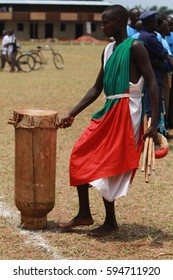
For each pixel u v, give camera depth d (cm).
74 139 1359
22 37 9800
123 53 693
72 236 737
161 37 1224
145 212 845
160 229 774
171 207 870
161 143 717
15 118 721
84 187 733
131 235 748
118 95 699
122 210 852
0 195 911
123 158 696
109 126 702
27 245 708
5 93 2261
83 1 10119
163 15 1391
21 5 9775
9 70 3391
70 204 873
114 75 698
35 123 709
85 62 4059
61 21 9894
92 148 708
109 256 680
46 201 736
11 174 1034
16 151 730
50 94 2244
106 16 701
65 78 2900
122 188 700
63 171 1072
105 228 742
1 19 9575
